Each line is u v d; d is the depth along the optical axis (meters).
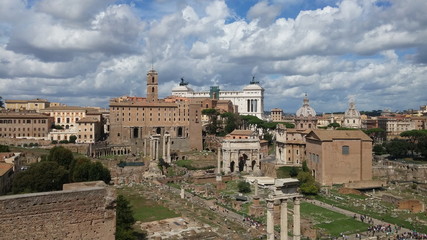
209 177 178.62
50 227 41.75
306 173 150.25
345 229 100.12
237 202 125.38
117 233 66.88
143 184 156.50
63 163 142.00
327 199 135.00
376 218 111.00
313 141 168.50
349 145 162.50
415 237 93.06
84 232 43.56
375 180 158.75
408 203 121.44
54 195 42.00
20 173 105.25
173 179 171.88
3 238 39.38
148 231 90.94
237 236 88.69
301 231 95.69
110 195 45.22
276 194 66.38
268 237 66.38
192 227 95.56
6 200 39.50
